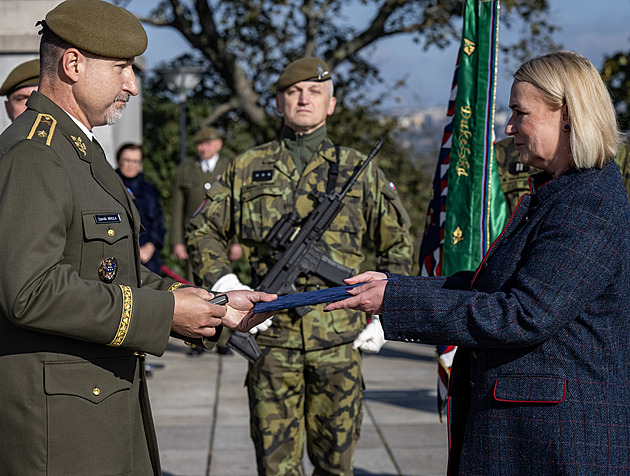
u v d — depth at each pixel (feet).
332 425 12.14
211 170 28.58
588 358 7.32
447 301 7.67
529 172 12.64
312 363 12.04
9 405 7.30
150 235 23.98
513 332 7.27
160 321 7.41
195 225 13.11
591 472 7.14
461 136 11.14
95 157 7.97
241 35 50.96
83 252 7.48
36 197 7.03
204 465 16.47
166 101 51.01
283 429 12.16
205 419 19.98
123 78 7.96
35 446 7.24
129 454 7.74
